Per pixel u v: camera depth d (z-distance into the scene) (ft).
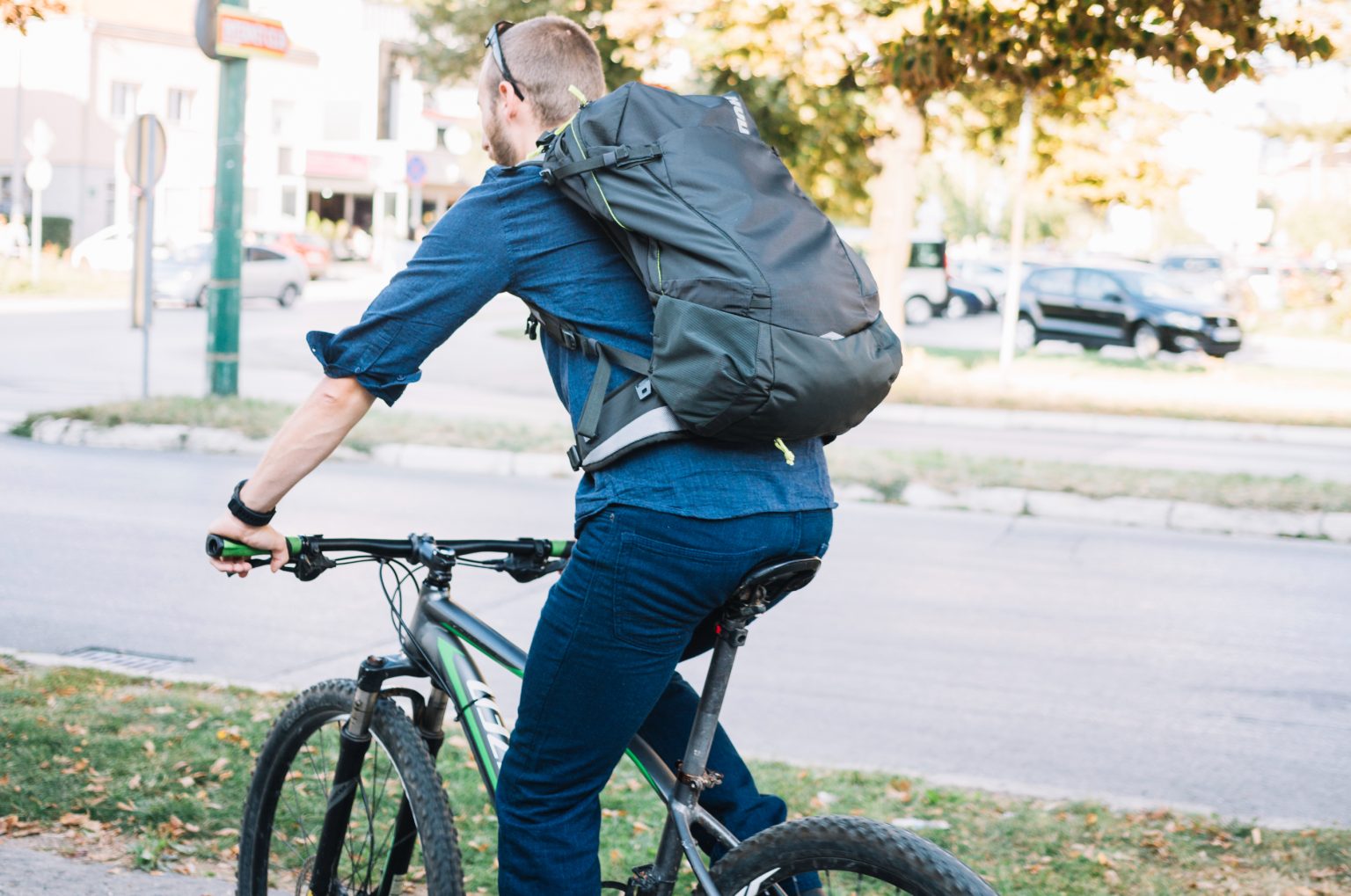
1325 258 136.05
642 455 7.15
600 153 7.29
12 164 149.48
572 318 7.43
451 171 178.70
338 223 183.11
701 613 7.23
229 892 11.21
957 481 37.60
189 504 31.35
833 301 7.02
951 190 209.67
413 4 82.28
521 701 7.63
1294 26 18.65
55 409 44.55
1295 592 27.71
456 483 36.60
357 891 8.86
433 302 7.44
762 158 7.47
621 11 54.13
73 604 22.16
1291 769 16.75
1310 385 71.82
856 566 28.25
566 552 8.93
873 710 18.42
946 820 13.78
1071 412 57.93
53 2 24.29
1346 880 12.48
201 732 15.11
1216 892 12.14
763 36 50.24
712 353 6.77
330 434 7.59
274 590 23.61
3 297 96.12
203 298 98.63
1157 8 18.38
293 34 169.99
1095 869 12.53
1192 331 85.35
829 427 7.09
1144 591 27.12
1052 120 70.08
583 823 7.70
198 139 156.35
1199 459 46.98
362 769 8.80
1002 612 24.66
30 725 14.89
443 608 8.65
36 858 11.62
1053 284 89.15
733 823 8.24
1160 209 81.41
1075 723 18.26
